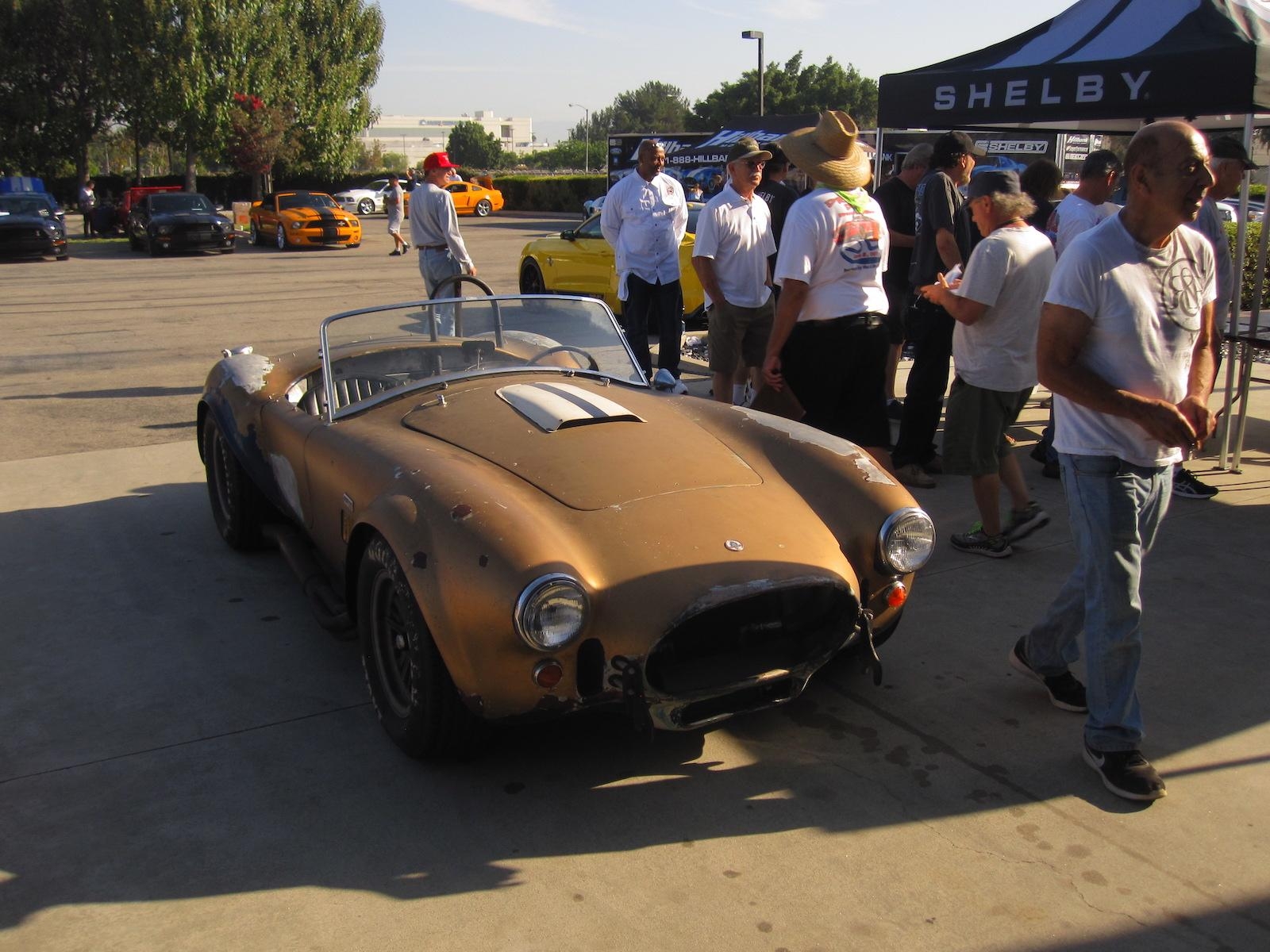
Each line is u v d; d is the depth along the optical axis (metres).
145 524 5.23
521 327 4.17
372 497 3.09
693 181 24.12
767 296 6.18
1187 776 2.94
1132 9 5.70
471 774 2.99
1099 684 2.87
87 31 37.06
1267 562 4.50
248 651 3.79
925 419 5.68
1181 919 2.37
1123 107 5.38
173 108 36.78
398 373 4.00
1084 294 2.71
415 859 2.60
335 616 3.58
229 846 2.66
